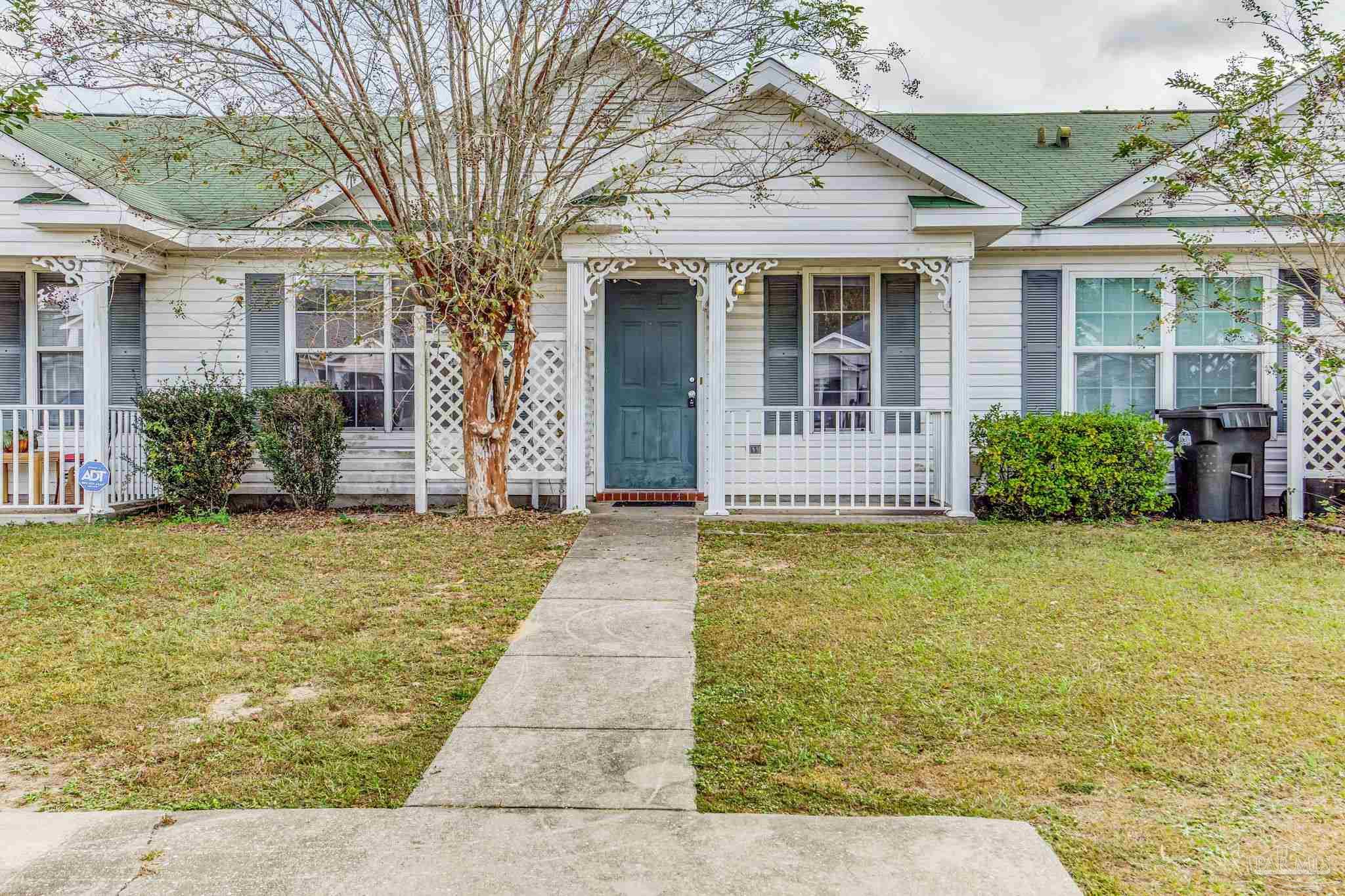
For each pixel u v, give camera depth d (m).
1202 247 9.42
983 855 3.07
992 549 7.98
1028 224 10.38
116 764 3.81
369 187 8.73
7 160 9.27
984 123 13.59
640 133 8.55
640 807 3.45
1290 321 9.22
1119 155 9.20
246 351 10.71
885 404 10.80
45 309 10.75
